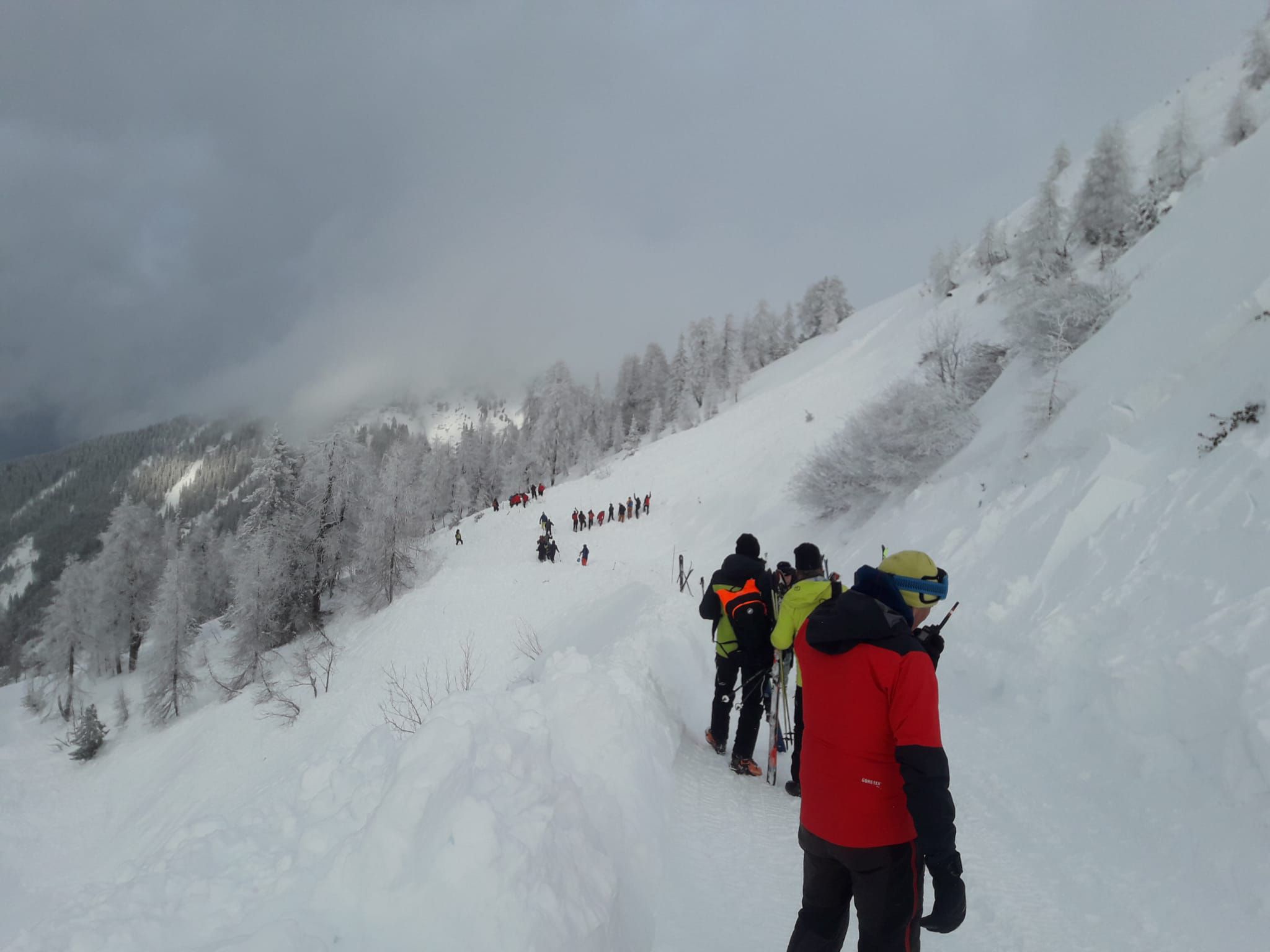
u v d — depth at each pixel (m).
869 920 2.04
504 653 21.83
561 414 79.38
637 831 3.52
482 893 2.11
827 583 3.68
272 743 21.75
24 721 42.06
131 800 24.06
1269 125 19.70
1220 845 3.65
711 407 70.94
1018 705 6.51
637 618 9.51
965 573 10.74
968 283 50.94
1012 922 3.32
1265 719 4.02
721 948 2.89
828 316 90.44
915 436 20.34
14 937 2.09
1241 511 6.27
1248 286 10.76
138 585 46.34
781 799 4.60
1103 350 14.70
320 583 35.28
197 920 2.21
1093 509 8.80
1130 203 38.56
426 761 2.51
